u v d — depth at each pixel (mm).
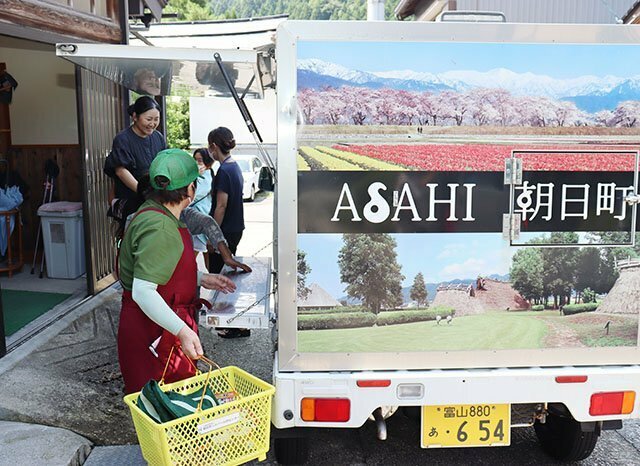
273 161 3590
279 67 2939
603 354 3205
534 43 3023
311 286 3039
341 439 4184
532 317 3148
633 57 3078
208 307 3248
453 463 3850
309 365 3078
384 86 2980
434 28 2977
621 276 3176
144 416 2611
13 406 4117
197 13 33688
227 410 2662
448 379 3074
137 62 3637
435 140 3020
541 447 4012
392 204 3029
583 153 3092
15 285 6855
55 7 5641
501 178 3066
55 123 7879
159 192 3090
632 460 3859
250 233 11766
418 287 3080
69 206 7152
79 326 5609
